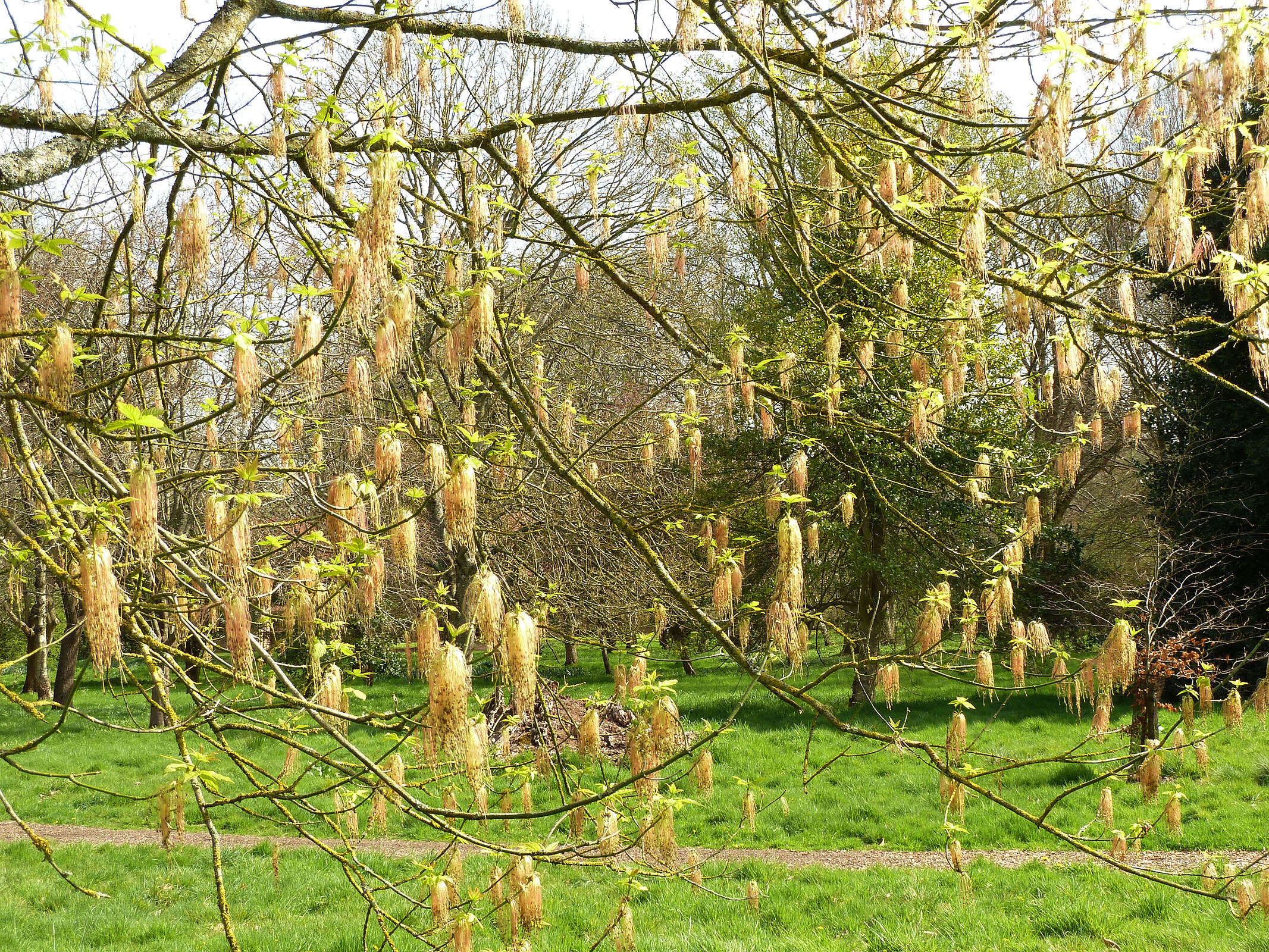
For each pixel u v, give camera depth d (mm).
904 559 12961
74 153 3109
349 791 3234
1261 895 2707
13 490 6629
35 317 2301
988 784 10320
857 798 10375
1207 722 9195
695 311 13609
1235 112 2652
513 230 3807
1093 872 7598
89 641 1683
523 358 8133
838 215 3531
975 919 6801
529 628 1933
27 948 6730
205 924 7324
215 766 9234
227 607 2051
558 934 6797
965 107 3203
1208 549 12672
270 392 3611
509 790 3074
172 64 3412
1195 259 2809
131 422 1851
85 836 10008
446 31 3588
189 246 2074
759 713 14789
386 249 1979
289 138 3172
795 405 4008
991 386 4762
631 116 3609
